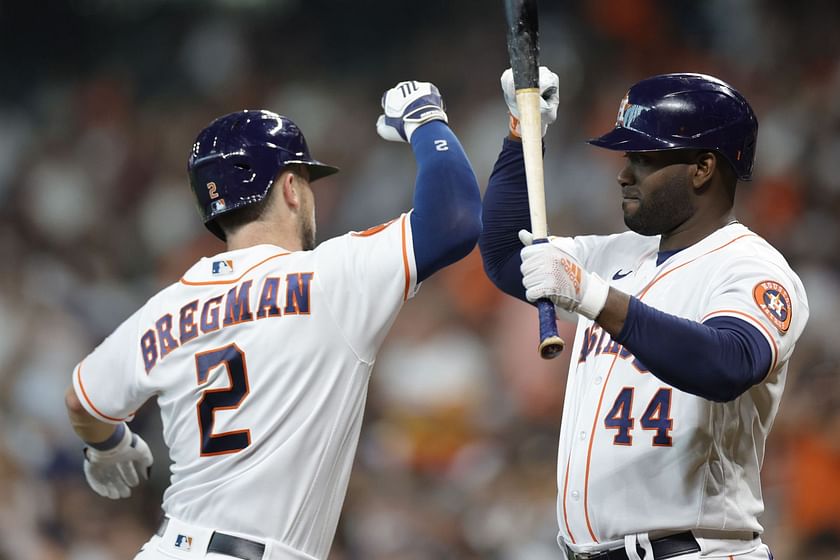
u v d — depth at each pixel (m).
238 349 12.14
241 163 12.66
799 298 11.77
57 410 35.50
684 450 11.51
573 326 32.72
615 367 12.06
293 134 13.04
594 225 37.84
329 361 12.07
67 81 51.44
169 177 46.91
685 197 12.10
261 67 49.53
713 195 12.20
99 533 27.95
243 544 11.88
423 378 33.91
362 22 49.12
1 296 40.09
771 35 42.75
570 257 10.96
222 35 50.41
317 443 12.05
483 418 32.59
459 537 27.47
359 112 46.50
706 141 11.84
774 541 23.91
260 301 12.20
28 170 48.16
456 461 31.17
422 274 12.09
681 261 12.15
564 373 32.44
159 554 12.22
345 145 45.56
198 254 42.81
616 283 12.86
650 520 11.58
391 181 42.66
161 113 49.31
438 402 33.06
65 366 37.31
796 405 25.16
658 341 10.59
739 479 11.84
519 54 12.39
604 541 11.86
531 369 32.81
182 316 12.53
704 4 44.19
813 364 26.09
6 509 27.53
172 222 44.94
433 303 36.25
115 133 48.72
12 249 44.41
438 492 28.97
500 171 13.89
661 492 11.57
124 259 44.81
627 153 12.43
